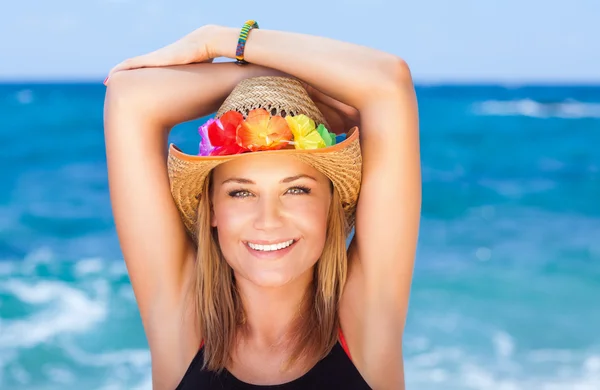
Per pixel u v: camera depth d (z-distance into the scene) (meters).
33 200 17.61
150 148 2.73
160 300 2.78
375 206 2.64
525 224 15.62
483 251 13.26
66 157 23.19
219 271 2.71
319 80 2.64
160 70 2.76
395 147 2.61
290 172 2.45
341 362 2.64
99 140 26.62
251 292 2.67
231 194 2.50
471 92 57.75
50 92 48.72
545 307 10.05
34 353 8.47
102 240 14.28
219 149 2.42
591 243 13.87
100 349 8.62
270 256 2.49
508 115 38.03
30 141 26.33
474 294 10.65
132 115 2.71
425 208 17.38
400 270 2.69
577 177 21.42
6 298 10.53
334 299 2.70
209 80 2.76
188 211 2.73
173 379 2.74
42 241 14.19
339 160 2.44
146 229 2.74
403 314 2.74
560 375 7.74
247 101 2.51
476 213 16.78
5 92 48.91
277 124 2.37
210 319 2.68
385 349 2.67
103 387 7.66
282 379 2.62
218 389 2.62
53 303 10.28
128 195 2.73
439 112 39.59
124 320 9.54
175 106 2.73
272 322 2.68
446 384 7.48
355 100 2.64
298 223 2.49
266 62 2.71
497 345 8.59
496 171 22.47
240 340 2.69
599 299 10.41
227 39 2.77
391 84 2.60
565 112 40.38
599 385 7.47
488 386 7.44
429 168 23.05
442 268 12.09
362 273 2.71
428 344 8.59
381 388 2.66
